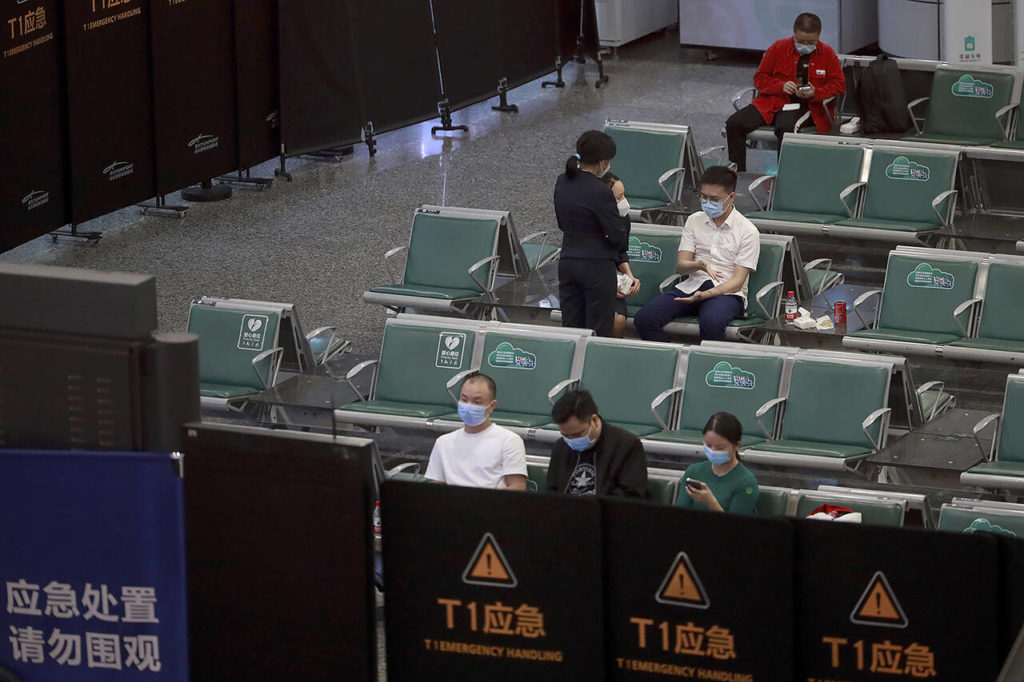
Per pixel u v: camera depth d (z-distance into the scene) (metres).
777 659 4.95
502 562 5.02
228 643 5.03
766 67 18.03
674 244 14.02
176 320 15.27
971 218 15.38
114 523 4.96
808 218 15.34
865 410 11.56
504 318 14.41
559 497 4.93
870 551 4.87
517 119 22.16
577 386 12.28
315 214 18.44
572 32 23.56
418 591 5.11
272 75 19.41
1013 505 9.49
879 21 23.20
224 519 4.92
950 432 11.72
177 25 17.89
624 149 16.34
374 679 4.97
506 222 14.46
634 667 5.08
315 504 4.83
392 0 20.39
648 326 13.54
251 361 12.88
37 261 16.83
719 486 9.54
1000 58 20.91
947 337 13.02
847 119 18.20
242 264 16.83
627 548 4.96
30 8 15.91
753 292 13.70
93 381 4.97
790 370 11.84
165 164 18.16
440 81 21.23
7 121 15.84
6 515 4.98
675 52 25.48
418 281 14.62
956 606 4.86
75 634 5.09
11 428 5.07
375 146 20.80
